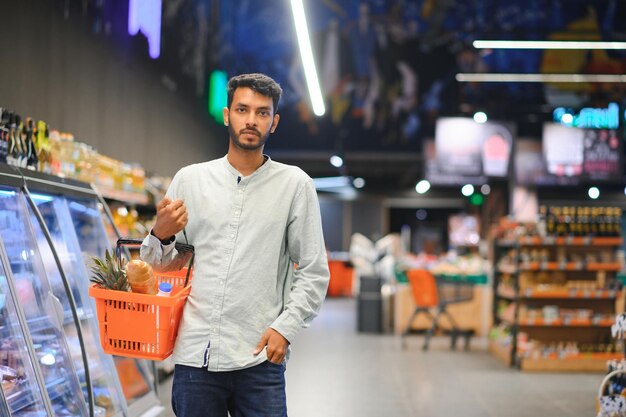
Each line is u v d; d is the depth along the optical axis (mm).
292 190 2375
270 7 17094
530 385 7336
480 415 5848
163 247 2244
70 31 6277
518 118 16531
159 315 2227
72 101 6320
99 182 5598
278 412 2314
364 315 12211
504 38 8352
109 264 2270
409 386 7168
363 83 17609
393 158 18078
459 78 11109
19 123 4047
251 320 2295
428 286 10453
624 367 4281
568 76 11391
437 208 30156
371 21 17312
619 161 16188
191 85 11156
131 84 8086
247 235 2324
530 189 17234
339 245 25156
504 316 9250
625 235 22438
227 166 2383
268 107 2334
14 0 5113
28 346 3285
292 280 2428
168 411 5527
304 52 7336
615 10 15305
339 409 6004
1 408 2904
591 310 8742
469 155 16234
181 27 10383
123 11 7770
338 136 17766
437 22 16516
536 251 8711
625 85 15516
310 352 9648
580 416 5875
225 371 2277
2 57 4906
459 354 9719
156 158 9188
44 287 3678
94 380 4188
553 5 15672
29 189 3787
